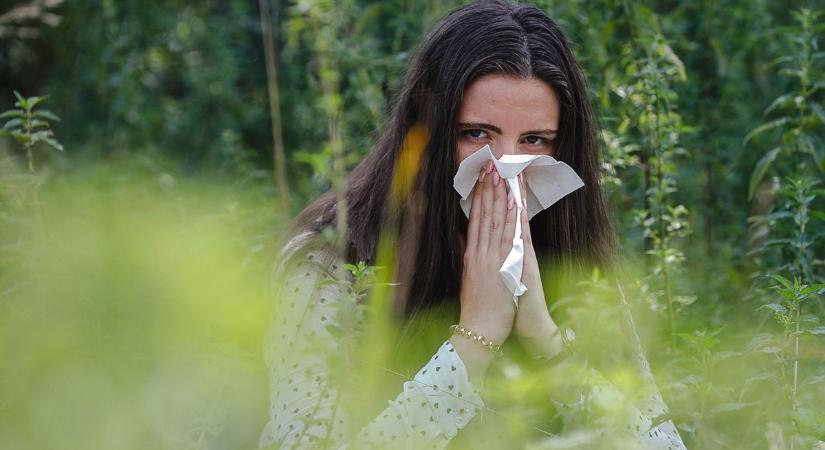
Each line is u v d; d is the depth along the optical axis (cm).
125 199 793
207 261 469
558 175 502
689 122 835
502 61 496
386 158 531
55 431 425
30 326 433
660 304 616
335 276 499
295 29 555
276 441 469
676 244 764
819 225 698
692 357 459
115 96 1245
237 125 1202
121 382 436
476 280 487
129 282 454
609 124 735
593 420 391
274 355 492
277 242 553
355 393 422
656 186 659
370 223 524
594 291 423
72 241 492
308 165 993
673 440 494
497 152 501
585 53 737
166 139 1216
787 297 448
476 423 466
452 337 480
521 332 492
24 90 1345
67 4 1283
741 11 890
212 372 458
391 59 820
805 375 512
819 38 893
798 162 728
